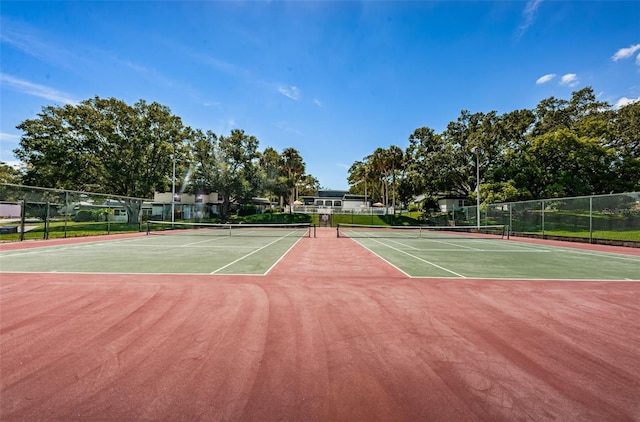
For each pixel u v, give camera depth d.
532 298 5.61
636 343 3.65
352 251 13.34
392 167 48.69
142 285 6.45
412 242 18.77
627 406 2.42
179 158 39.34
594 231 18.11
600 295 5.85
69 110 32.12
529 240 21.02
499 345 3.57
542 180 32.12
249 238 21.66
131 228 28.34
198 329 4.00
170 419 2.25
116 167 33.09
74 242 17.44
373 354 3.32
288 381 2.77
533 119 38.19
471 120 40.03
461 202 49.47
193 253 12.30
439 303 5.25
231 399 2.50
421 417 2.29
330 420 2.25
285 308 4.92
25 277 7.24
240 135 44.91
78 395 2.54
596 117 35.72
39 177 33.50
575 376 2.88
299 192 92.38
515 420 2.25
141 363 3.08
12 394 2.54
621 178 31.59
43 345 3.50
